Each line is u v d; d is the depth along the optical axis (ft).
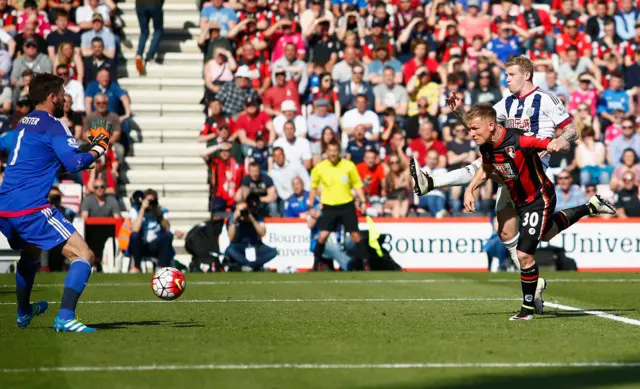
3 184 44.11
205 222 101.45
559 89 122.72
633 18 135.44
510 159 48.24
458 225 104.12
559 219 52.34
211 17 127.54
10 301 64.54
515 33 130.41
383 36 126.41
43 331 45.01
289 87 120.26
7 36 119.65
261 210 106.42
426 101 117.19
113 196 103.76
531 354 37.24
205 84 125.59
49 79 45.11
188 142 120.88
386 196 108.58
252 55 122.72
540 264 104.78
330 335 43.62
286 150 112.37
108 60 120.16
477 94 120.37
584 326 47.11
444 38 128.36
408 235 103.50
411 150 113.60
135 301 64.54
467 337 42.65
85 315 54.34
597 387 30.45
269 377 32.01
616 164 116.37
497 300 64.28
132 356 36.73
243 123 114.11
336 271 99.71
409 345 39.93
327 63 124.88
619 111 121.29
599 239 104.83
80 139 112.68
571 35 131.64
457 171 52.75
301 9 129.49
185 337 42.93
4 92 115.34
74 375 32.37
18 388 29.99
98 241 100.42
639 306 59.00
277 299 66.03
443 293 70.64
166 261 99.86
